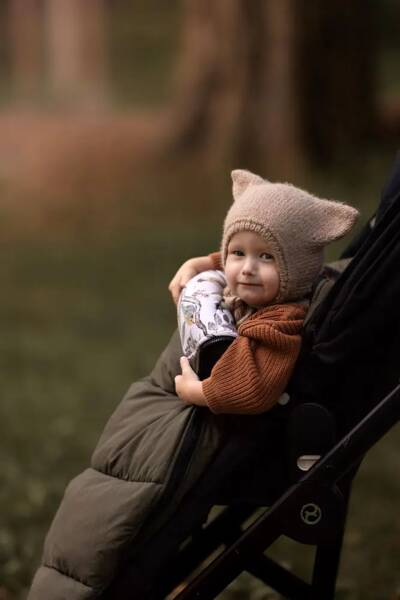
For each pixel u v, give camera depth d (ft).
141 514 12.68
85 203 73.56
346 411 13.24
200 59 76.28
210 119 76.38
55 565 13.05
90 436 33.30
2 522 24.48
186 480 12.80
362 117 78.13
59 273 61.21
